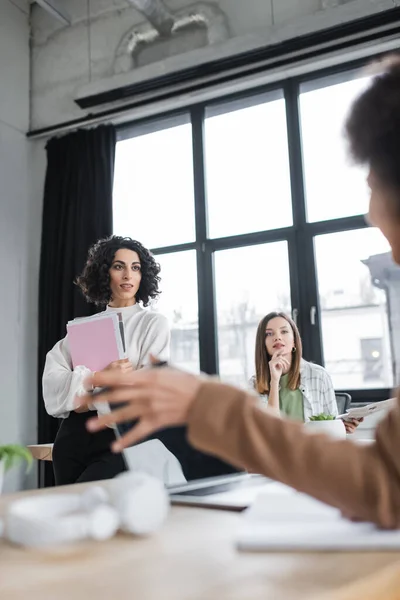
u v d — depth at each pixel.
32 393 4.17
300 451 0.50
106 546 0.52
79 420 1.76
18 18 4.61
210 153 3.98
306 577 0.41
